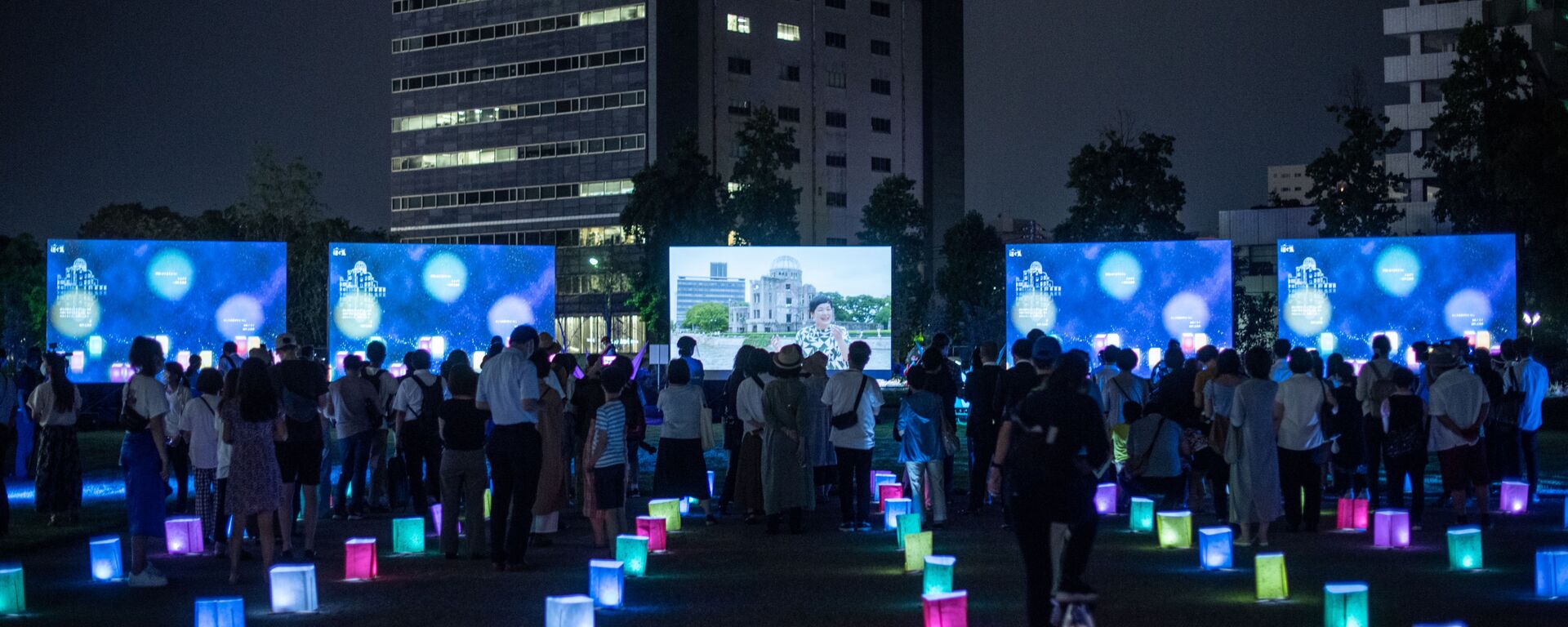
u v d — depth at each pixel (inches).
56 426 637.9
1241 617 377.1
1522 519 598.9
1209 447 607.8
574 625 335.6
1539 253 1683.1
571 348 4692.4
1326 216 2114.9
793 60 5039.4
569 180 4795.8
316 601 401.7
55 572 489.1
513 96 4901.6
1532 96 1758.1
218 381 529.3
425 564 497.0
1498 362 686.5
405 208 5108.3
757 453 613.3
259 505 459.5
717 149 4832.7
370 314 1534.2
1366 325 1448.1
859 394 588.1
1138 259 1535.4
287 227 2709.2
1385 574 453.4
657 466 625.6
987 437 640.4
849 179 5182.1
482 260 1567.4
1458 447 563.2
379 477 682.8
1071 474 325.7
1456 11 3582.7
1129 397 652.1
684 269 1710.1
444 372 664.4
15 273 4047.7
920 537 470.0
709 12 4830.2
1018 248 1572.3
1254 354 525.0
